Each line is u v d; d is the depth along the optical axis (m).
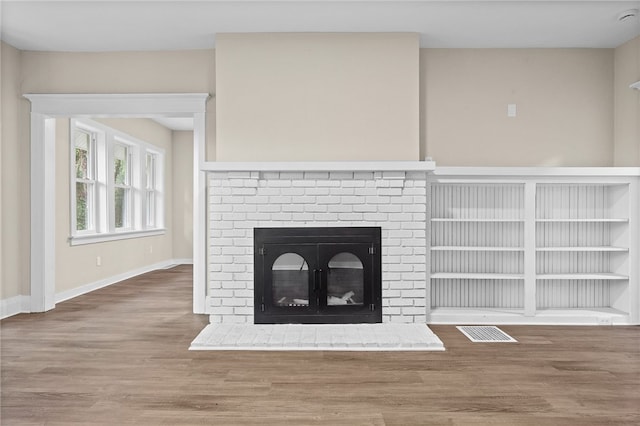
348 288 4.10
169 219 9.15
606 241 4.50
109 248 6.62
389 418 2.27
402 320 4.10
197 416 2.30
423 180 4.11
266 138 4.20
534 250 4.16
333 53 4.20
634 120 4.30
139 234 7.61
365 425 2.20
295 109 4.20
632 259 4.18
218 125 4.20
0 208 4.46
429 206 4.20
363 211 4.11
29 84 4.70
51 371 2.95
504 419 2.26
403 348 3.44
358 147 4.19
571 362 3.12
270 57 4.20
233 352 3.36
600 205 4.50
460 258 4.52
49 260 4.82
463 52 4.57
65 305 5.05
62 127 5.44
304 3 3.66
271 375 2.88
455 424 2.21
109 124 6.67
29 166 4.73
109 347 3.47
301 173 4.11
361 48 4.20
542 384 2.72
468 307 4.50
